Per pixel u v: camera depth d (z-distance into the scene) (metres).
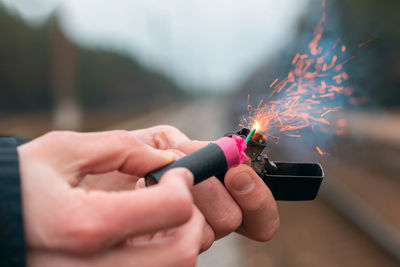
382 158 7.64
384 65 14.09
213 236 1.01
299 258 3.03
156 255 0.64
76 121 17.56
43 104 32.41
